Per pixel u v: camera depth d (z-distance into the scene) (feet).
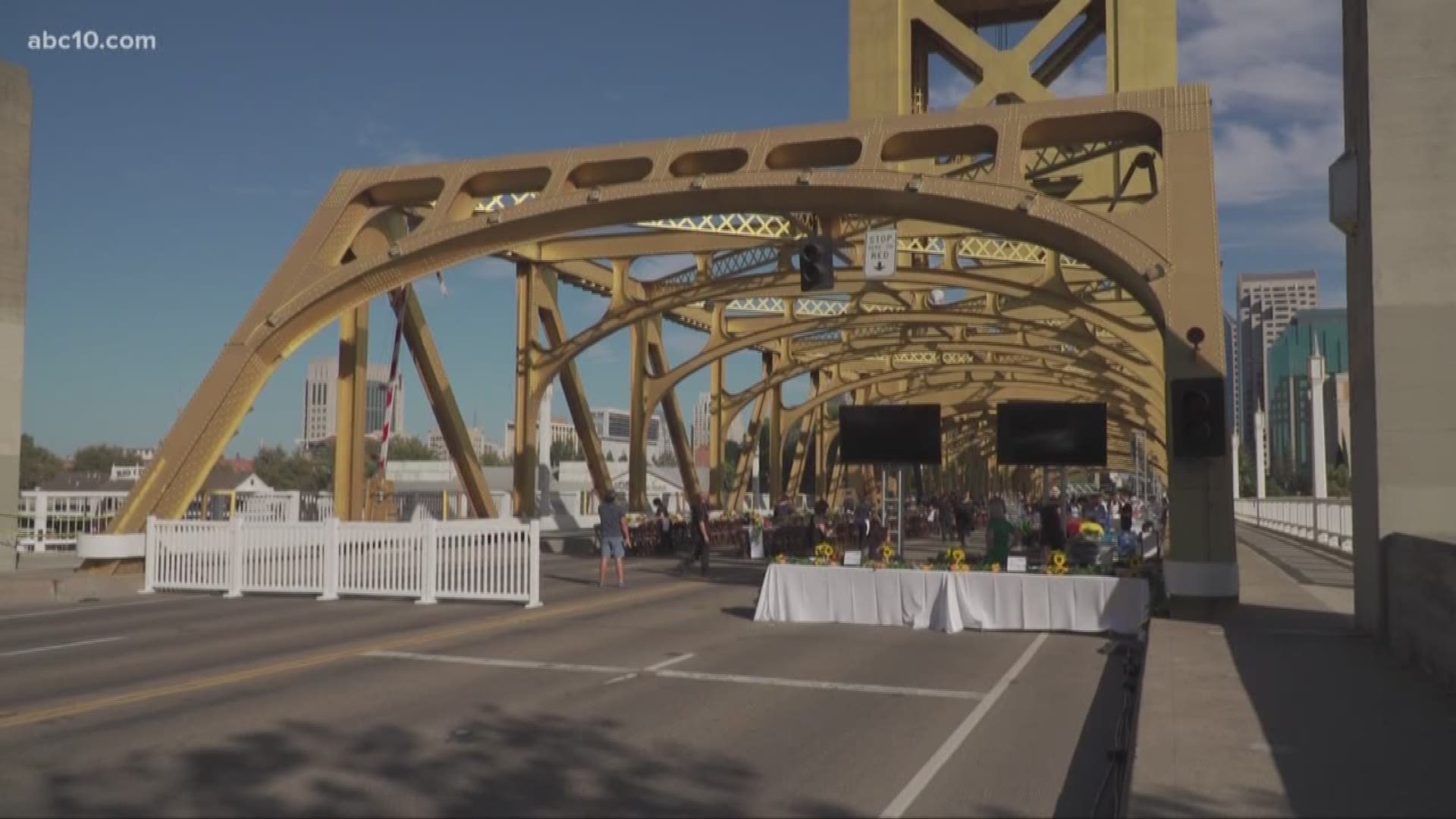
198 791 24.22
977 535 175.94
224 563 68.13
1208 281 57.72
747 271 113.39
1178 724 27.94
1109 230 60.44
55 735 29.45
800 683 37.83
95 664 41.14
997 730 31.01
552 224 77.41
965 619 52.95
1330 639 43.86
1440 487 41.29
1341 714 29.22
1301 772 23.39
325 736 29.35
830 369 185.57
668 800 23.71
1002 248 101.76
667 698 35.04
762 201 72.08
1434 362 41.63
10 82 80.48
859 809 23.13
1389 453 41.98
